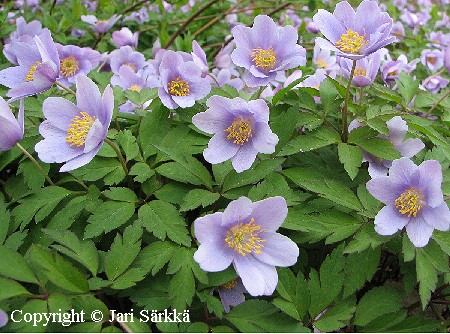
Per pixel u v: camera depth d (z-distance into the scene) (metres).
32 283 0.17
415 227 0.17
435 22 0.51
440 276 0.19
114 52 0.29
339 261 0.17
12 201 0.20
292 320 0.16
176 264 0.17
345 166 0.20
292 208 0.18
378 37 0.18
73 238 0.17
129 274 0.16
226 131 0.19
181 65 0.21
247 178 0.19
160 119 0.21
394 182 0.17
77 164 0.17
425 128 0.22
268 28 0.21
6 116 0.18
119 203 0.18
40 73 0.19
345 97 0.21
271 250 0.17
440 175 0.16
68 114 0.19
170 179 0.20
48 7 0.37
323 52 0.32
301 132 0.23
